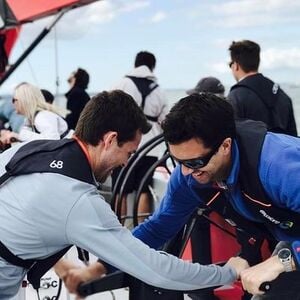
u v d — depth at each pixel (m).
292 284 1.98
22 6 4.04
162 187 3.68
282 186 1.57
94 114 1.62
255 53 3.45
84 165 1.61
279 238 1.77
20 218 1.57
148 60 4.53
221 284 1.74
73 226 1.55
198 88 4.22
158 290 1.67
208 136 1.56
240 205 1.72
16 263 1.62
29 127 3.91
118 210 3.07
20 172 1.61
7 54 4.47
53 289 2.30
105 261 1.63
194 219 2.29
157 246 2.08
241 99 3.27
